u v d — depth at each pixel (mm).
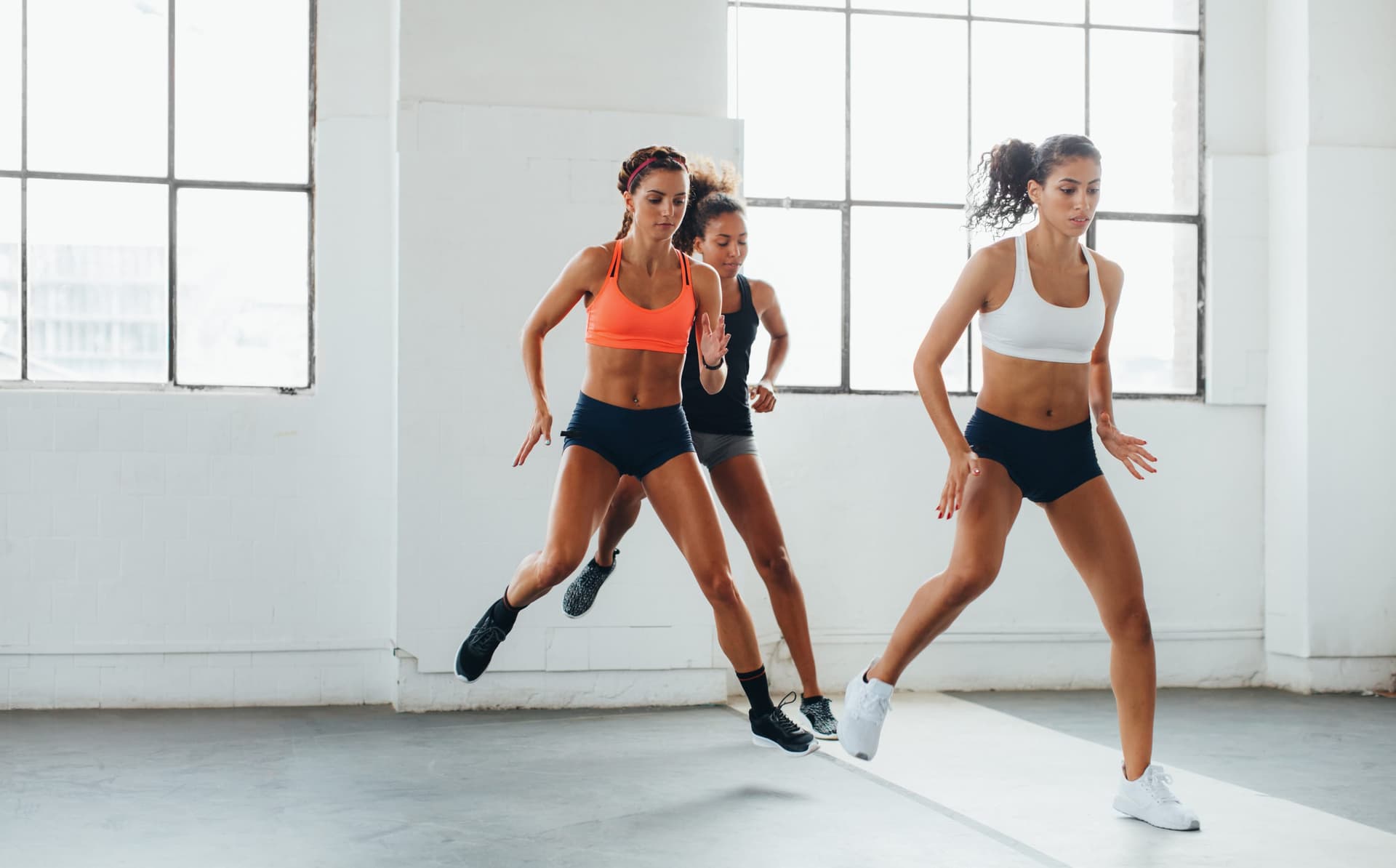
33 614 5301
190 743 4574
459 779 3975
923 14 6164
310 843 3184
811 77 6051
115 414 5375
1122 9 6363
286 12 5598
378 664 5555
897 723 5109
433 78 5391
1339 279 6141
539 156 5445
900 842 3215
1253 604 6355
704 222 4121
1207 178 6340
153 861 3012
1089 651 6164
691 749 4496
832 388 6039
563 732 4840
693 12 5648
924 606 3232
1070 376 3244
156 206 5500
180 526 5414
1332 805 3713
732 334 4133
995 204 3367
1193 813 3387
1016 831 3342
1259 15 6418
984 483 3221
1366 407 6160
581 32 5539
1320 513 6098
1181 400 6309
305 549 5508
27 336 5387
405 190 5336
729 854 3084
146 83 5500
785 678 5902
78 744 4551
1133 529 6246
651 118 5562
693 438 4094
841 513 5996
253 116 5578
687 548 3475
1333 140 6156
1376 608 6145
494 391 5387
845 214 6070
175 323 5500
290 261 5605
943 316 3215
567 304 3426
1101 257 3361
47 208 5410
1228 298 6320
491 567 5371
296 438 5516
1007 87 6254
